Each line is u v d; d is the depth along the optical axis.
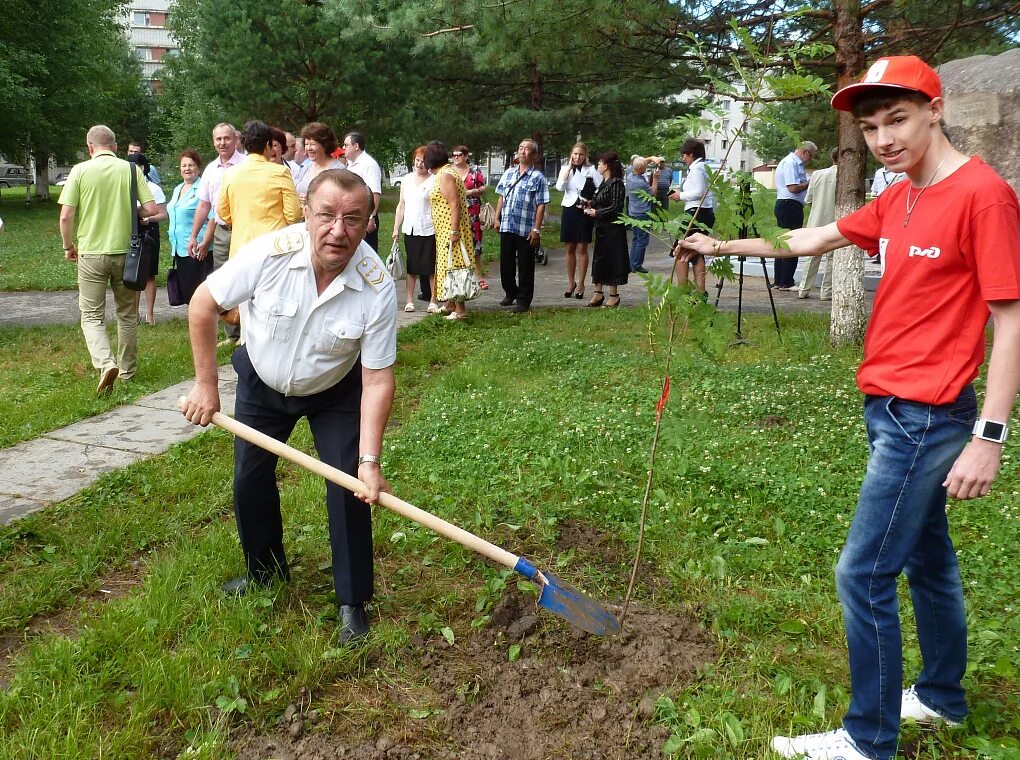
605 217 10.74
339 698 3.06
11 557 4.09
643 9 7.70
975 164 2.37
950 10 7.79
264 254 3.07
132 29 81.75
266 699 3.00
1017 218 2.31
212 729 2.85
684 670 3.20
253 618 3.44
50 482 5.03
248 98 21.28
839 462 5.16
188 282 9.08
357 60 20.72
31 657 3.18
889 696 2.55
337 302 3.09
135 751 2.74
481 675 3.20
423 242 10.33
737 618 3.47
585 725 2.93
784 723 2.90
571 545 4.24
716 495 4.73
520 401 6.60
